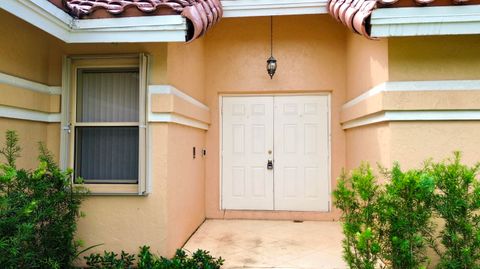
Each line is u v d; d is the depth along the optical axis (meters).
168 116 3.75
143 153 3.71
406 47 3.50
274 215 5.77
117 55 3.78
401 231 2.76
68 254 3.31
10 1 2.56
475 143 3.45
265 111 5.91
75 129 3.92
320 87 5.72
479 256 2.73
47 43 3.91
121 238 3.76
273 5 5.07
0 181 2.64
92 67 3.93
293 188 5.84
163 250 3.72
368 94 4.20
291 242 4.49
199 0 3.70
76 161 3.93
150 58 3.79
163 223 3.73
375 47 3.93
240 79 5.86
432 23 3.04
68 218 3.23
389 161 3.55
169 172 3.84
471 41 3.44
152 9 3.25
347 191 3.04
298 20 5.78
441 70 3.47
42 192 2.98
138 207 3.76
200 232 4.99
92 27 3.32
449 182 2.83
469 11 2.99
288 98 5.89
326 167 5.79
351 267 2.93
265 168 5.88
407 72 3.50
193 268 3.47
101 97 4.01
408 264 2.75
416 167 3.49
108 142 4.00
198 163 5.36
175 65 4.02
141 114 3.72
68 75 3.81
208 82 5.91
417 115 3.50
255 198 5.88
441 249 3.32
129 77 3.98
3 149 3.06
